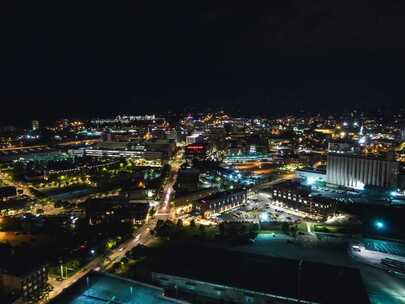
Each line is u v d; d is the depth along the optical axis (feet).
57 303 483.92
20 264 655.35
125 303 483.10
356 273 631.15
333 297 558.56
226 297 597.93
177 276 628.28
